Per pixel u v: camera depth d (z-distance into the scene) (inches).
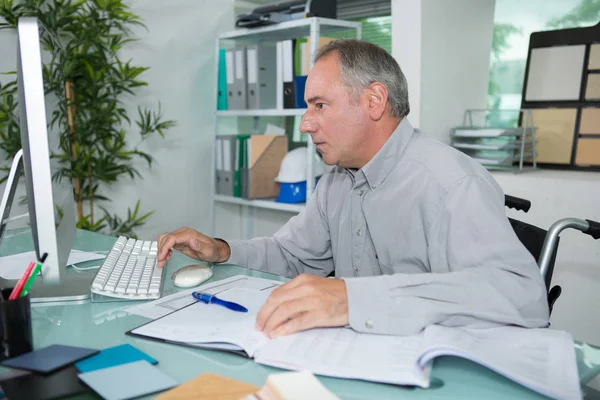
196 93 126.0
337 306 30.7
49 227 32.1
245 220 140.8
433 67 89.3
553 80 91.0
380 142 43.5
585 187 76.5
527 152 92.4
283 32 116.4
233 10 130.4
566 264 79.4
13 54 94.5
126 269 42.3
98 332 31.3
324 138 43.8
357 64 41.8
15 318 26.7
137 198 119.0
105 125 103.9
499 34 102.8
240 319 32.9
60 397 23.1
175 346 29.3
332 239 50.6
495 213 36.7
